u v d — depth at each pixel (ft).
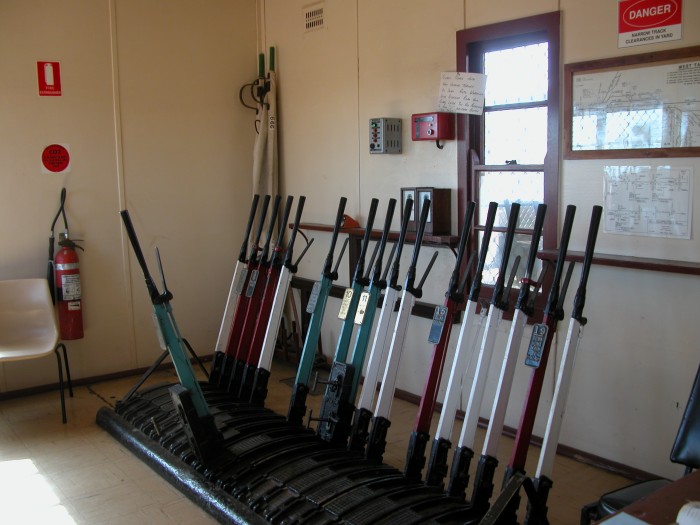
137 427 11.35
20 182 13.85
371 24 13.62
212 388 12.12
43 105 13.98
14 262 13.92
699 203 9.09
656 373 9.66
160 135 15.52
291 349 16.38
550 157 10.68
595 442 10.47
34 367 14.28
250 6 16.60
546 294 10.90
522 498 9.48
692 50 8.95
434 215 12.22
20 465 10.77
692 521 4.17
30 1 13.65
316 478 8.63
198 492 9.16
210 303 16.66
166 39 15.42
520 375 11.42
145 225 15.49
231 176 16.69
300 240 16.17
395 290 9.75
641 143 9.61
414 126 12.55
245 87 16.70
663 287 9.48
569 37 10.30
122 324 15.37
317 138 15.39
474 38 11.63
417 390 13.44
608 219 10.09
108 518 9.08
